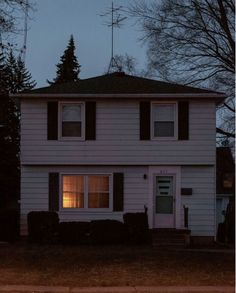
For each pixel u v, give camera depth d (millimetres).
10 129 40844
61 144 24969
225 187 39188
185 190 24781
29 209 24906
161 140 24906
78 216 24875
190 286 12906
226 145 33719
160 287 12758
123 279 13648
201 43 31094
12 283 13031
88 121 25016
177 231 23797
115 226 23328
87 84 26281
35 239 23344
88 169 25031
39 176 25000
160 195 24906
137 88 25422
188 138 24906
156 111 25078
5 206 42562
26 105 25078
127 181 24969
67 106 25156
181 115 24953
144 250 20453
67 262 16391
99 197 25016
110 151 24906
